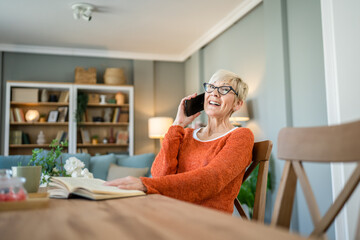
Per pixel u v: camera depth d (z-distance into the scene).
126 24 4.75
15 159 3.64
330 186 2.68
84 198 0.94
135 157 4.39
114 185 1.01
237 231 0.46
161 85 6.37
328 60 2.49
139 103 6.14
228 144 1.33
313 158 0.82
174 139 1.53
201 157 1.44
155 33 5.14
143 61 6.23
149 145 6.11
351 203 2.17
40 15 4.36
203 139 1.54
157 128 5.45
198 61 5.60
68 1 3.97
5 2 3.96
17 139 5.32
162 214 0.61
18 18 4.45
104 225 0.52
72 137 5.47
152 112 6.18
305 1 3.04
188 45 5.76
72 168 1.91
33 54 5.72
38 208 0.73
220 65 4.93
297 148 0.86
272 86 3.42
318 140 0.82
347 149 0.74
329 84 2.48
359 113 2.26
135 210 0.67
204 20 4.62
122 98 5.83
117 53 6.07
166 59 6.34
